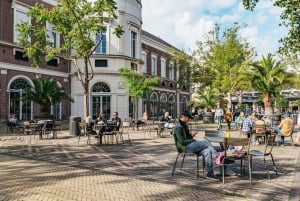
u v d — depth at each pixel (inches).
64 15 693.3
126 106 1189.1
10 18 1000.9
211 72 1341.0
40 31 726.5
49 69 1133.1
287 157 440.8
